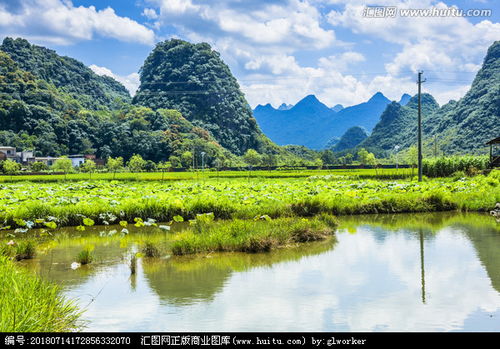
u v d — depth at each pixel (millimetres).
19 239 18297
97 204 22906
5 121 125438
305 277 12469
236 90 196250
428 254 15031
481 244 16547
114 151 130125
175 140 129375
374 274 12711
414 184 34875
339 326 9148
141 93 183625
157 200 24625
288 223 18297
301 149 197250
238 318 9555
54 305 8977
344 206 25078
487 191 29172
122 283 12055
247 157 135625
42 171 88375
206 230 17750
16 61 165875
